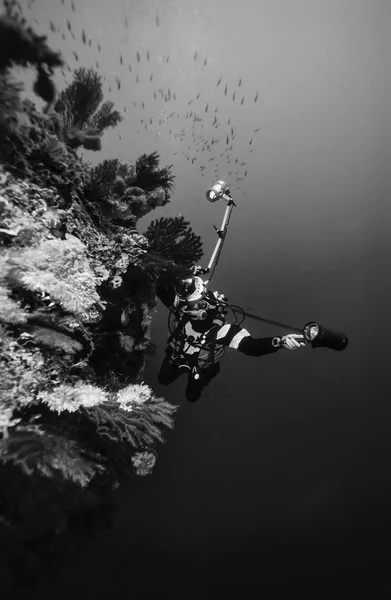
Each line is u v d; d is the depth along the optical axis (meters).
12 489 1.95
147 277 2.61
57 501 2.10
